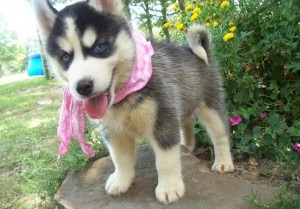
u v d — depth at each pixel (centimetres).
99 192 55
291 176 55
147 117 48
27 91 213
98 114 44
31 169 74
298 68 61
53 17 47
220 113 61
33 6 48
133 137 53
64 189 58
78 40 44
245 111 64
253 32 70
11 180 71
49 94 182
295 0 66
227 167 59
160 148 49
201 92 59
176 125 49
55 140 92
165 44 58
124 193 53
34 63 380
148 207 49
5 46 676
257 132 62
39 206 59
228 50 68
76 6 46
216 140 60
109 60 44
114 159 54
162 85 48
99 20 45
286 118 66
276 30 68
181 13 83
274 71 69
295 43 64
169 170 50
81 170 62
